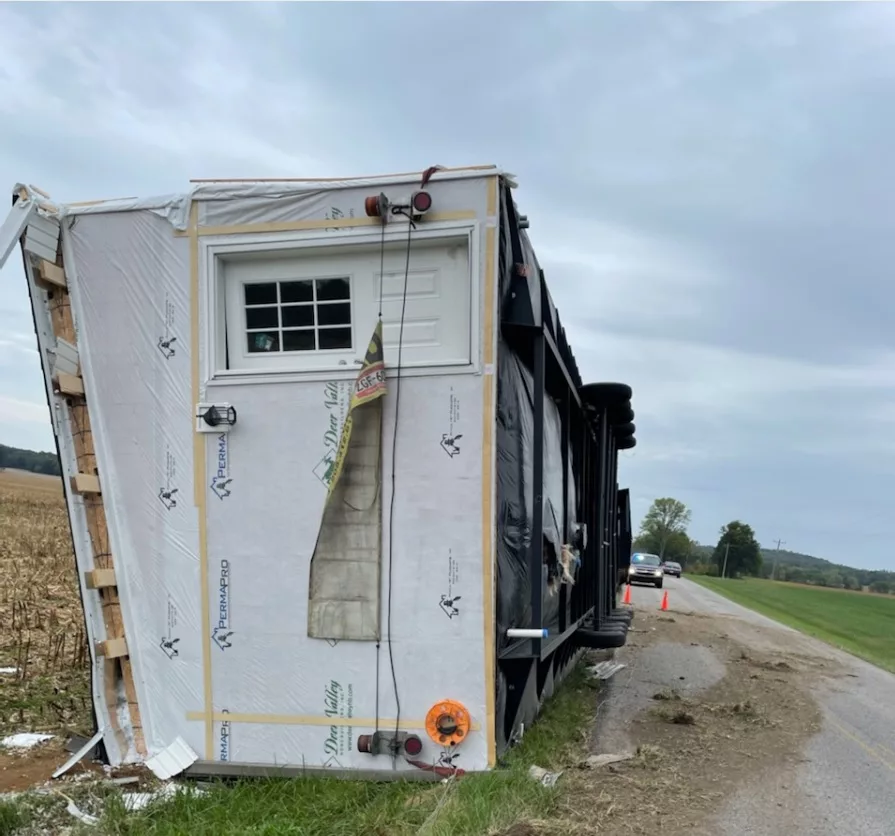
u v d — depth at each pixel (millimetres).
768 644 14969
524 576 5332
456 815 4172
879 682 11250
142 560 5211
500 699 5039
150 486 5215
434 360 4914
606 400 9234
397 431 4922
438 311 4969
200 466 5160
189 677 5125
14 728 6121
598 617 9133
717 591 38094
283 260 5180
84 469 5301
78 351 5281
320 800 4551
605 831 4492
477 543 4828
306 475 5055
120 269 5270
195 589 5145
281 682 5023
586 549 9203
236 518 5113
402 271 5027
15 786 4852
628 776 5688
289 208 5090
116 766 5113
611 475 11164
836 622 24531
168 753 5047
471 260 4859
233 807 4512
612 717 7887
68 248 5309
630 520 18141
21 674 7715
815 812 5250
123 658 5277
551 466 6695
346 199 5027
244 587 5090
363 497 4945
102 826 4242
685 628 16969
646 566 36500
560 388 7012
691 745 6871
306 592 5016
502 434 5086
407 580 4895
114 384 5262
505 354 5160
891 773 6324
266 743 5020
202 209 5191
